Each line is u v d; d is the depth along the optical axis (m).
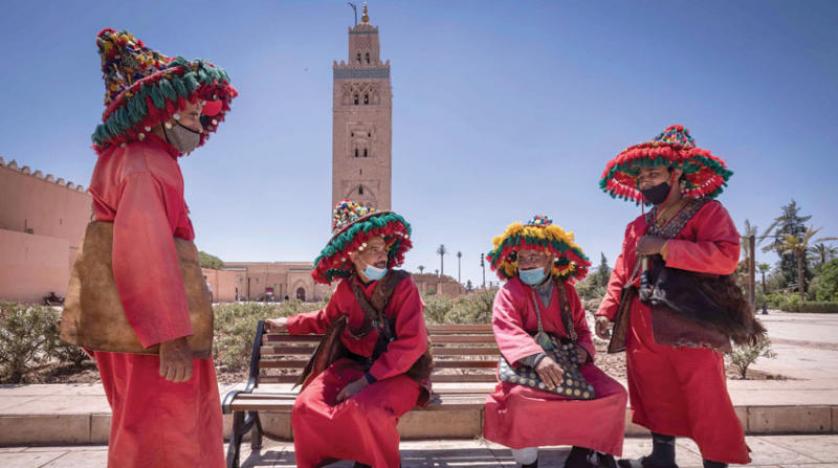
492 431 3.20
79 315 2.00
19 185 30.11
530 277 3.44
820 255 60.50
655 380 3.15
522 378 3.14
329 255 3.32
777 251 61.03
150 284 1.89
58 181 33.84
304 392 3.18
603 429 3.04
